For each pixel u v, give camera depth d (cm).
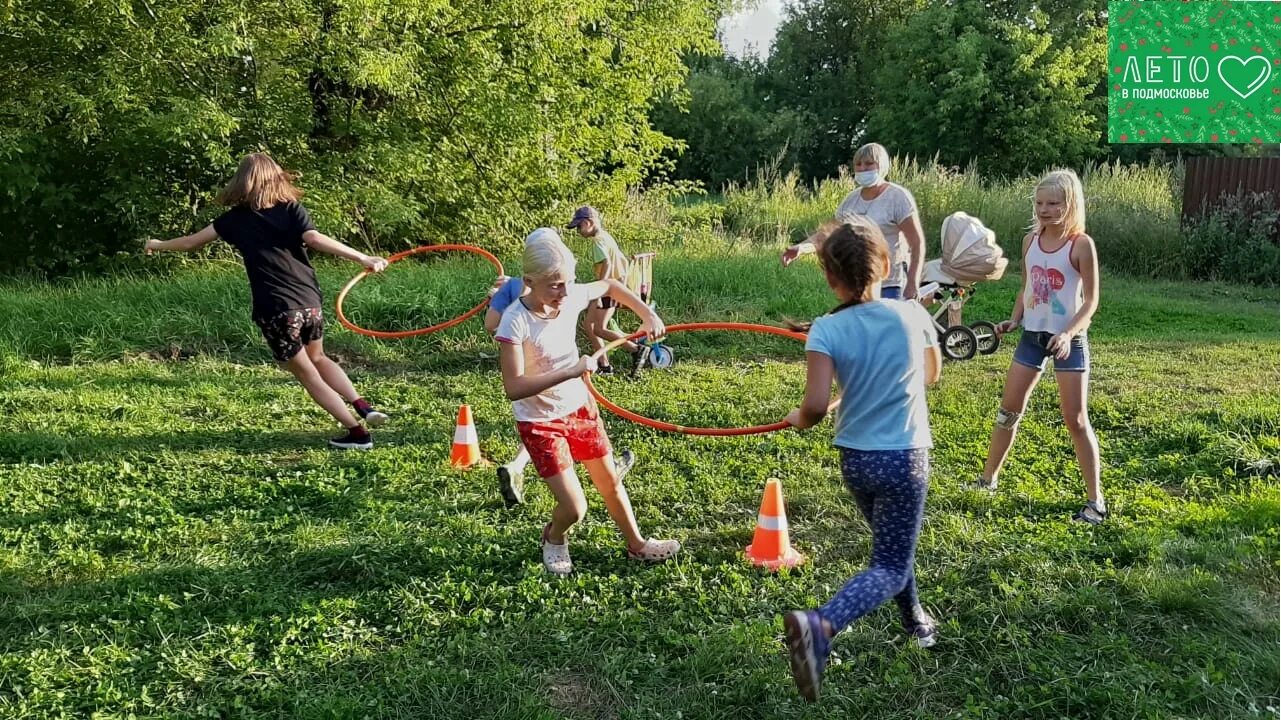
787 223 1645
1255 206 1493
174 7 1067
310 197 1149
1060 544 414
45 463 533
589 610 364
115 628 349
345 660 332
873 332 297
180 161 1196
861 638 340
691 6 1505
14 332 789
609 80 1412
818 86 4188
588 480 504
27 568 399
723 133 3697
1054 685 308
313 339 566
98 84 1042
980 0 3181
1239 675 314
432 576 395
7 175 1085
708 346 886
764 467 522
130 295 898
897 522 299
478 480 505
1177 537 418
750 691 311
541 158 1385
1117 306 1153
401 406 666
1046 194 427
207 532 441
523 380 347
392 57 1130
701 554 415
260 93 1176
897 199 545
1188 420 600
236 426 607
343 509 471
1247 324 1047
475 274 1009
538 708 302
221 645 340
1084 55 2994
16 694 311
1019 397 456
